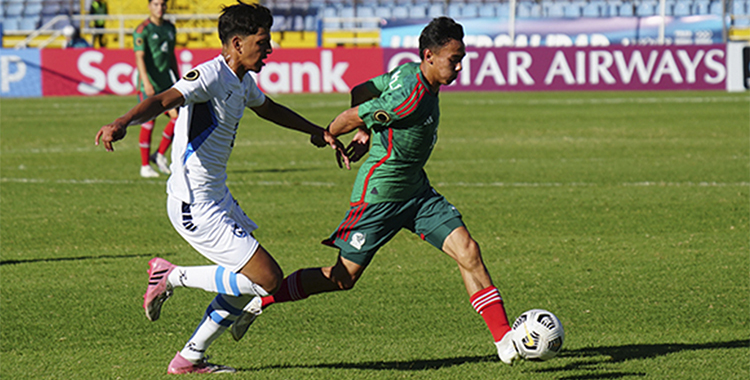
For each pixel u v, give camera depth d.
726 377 14.87
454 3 109.94
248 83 14.52
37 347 16.86
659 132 54.88
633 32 96.75
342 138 57.03
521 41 97.69
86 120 64.50
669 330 17.62
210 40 107.06
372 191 15.22
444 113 67.62
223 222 14.12
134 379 14.94
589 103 74.25
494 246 25.61
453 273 22.59
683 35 96.62
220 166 14.18
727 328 17.70
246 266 14.07
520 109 70.06
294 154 47.78
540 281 21.61
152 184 37.38
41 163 44.12
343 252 15.63
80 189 36.03
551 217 29.77
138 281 21.88
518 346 14.09
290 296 15.72
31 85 86.25
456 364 15.70
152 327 18.19
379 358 16.09
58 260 24.14
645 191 34.62
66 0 109.94
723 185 35.88
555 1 108.81
